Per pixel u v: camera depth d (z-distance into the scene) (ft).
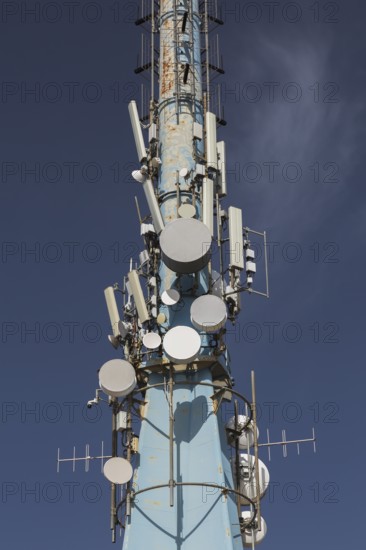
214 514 95.91
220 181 117.50
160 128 123.13
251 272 109.91
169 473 98.58
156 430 102.42
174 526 96.43
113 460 99.45
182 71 125.59
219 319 103.60
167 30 130.62
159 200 116.98
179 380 105.19
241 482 107.65
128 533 96.68
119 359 103.96
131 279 109.81
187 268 105.70
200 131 119.34
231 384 107.14
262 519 108.88
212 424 101.35
